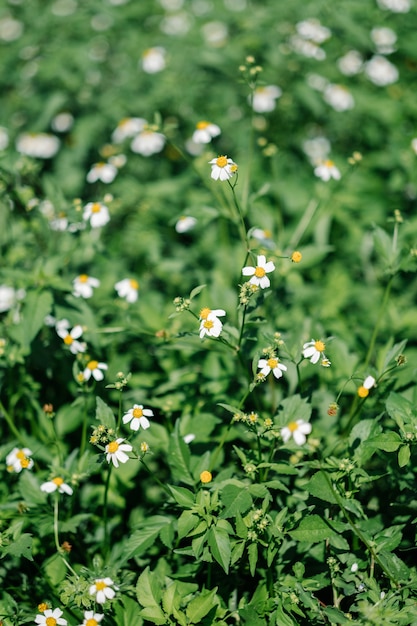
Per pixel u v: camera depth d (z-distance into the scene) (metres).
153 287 1.85
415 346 1.70
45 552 1.51
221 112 2.05
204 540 1.38
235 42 2.01
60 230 1.70
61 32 2.17
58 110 2.17
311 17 1.97
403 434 1.39
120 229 1.95
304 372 1.58
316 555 1.44
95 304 1.75
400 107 1.99
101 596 1.39
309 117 2.05
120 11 2.13
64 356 1.64
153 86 2.07
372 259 1.87
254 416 1.41
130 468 1.56
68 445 1.62
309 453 1.49
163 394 1.61
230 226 1.90
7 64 2.17
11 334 1.62
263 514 1.38
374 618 1.35
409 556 1.46
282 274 1.68
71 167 2.07
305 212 1.84
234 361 1.61
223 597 1.45
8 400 1.64
